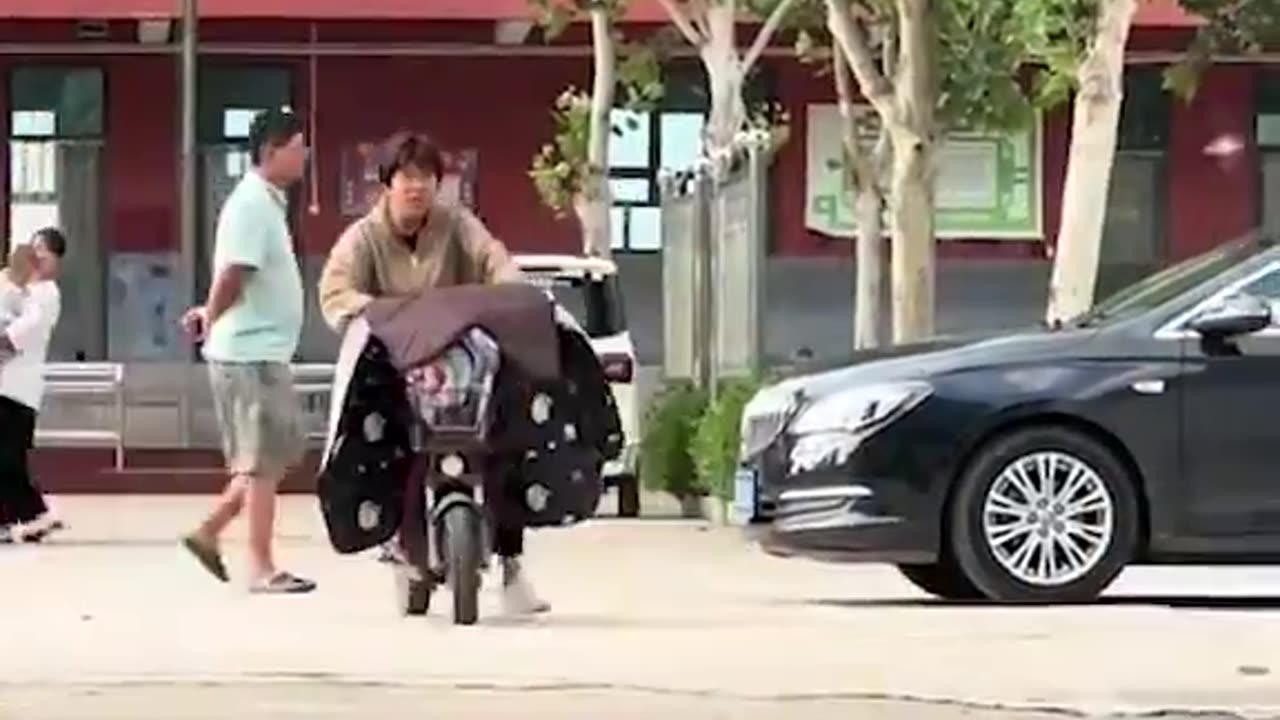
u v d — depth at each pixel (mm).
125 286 121250
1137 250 125688
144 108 121375
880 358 47969
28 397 66188
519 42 118500
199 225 120250
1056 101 98000
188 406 92750
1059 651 38438
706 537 66875
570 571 55594
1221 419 46812
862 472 46719
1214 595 50938
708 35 96688
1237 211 125688
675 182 88125
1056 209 123312
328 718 32906
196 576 53312
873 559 46906
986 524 46625
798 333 122562
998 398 46531
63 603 46844
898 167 71375
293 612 44719
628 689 34812
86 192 121250
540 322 40906
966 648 38812
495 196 121375
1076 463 46750
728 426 70938
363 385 40844
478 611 43125
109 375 92625
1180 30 112750
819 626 42031
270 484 48969
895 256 71750
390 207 42719
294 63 120500
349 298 41938
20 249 66562
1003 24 88438
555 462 41656
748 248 72375
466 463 41281
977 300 123250
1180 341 47031
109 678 36125
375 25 114312
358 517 41312
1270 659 37562
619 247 122812
